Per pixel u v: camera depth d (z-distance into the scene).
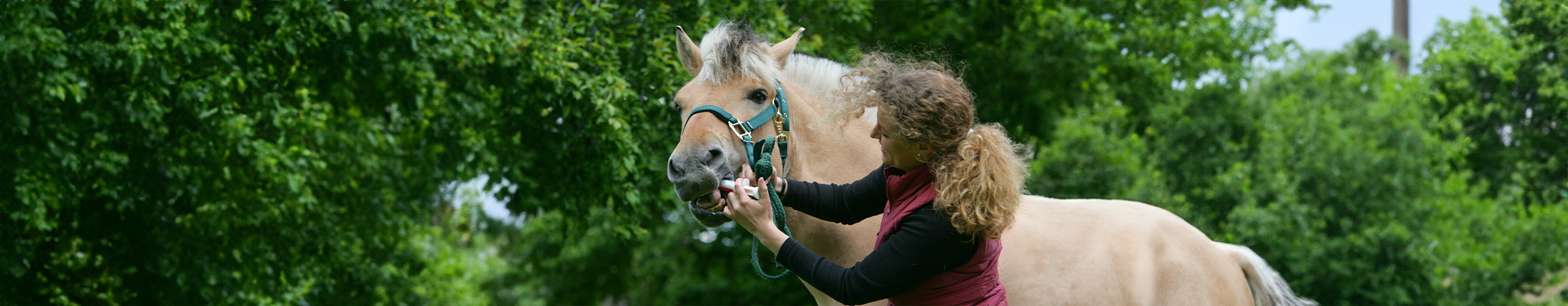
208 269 5.46
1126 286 2.59
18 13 3.79
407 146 6.71
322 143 5.60
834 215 2.07
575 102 4.49
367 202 6.62
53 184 4.48
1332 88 11.33
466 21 4.49
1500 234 8.08
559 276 15.50
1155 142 10.07
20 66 4.00
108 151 4.57
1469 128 6.60
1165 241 2.69
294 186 5.09
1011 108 7.62
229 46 4.45
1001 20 7.03
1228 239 8.83
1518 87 5.40
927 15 6.72
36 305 5.09
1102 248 2.62
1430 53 6.13
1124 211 2.78
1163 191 9.26
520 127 4.96
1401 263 8.73
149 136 4.76
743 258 12.95
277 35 4.43
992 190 1.71
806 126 2.40
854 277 1.78
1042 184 9.23
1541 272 7.76
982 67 7.17
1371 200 8.93
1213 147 9.66
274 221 5.78
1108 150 9.39
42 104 4.22
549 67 4.34
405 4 4.29
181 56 4.39
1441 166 9.03
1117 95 8.62
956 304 1.81
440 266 9.21
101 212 5.15
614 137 4.37
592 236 13.20
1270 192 9.28
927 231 1.74
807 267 1.84
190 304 5.55
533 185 5.30
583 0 4.52
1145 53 7.86
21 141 4.21
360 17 4.37
